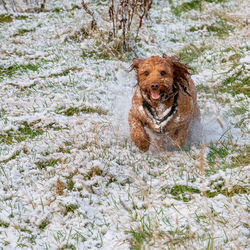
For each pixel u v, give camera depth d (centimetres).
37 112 1062
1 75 1256
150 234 641
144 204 724
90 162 836
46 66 1317
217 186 773
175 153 909
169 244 624
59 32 1534
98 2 1844
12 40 1473
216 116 1073
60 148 902
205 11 1805
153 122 888
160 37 1609
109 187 786
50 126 1001
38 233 666
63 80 1232
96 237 654
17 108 1078
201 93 1205
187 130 919
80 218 692
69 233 654
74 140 930
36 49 1427
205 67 1361
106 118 1054
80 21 1614
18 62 1326
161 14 1802
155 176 822
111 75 1304
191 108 899
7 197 741
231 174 787
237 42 1478
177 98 870
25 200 736
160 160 881
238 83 1238
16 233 659
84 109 1089
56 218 697
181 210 705
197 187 774
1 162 850
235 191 754
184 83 908
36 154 868
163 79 827
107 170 823
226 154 889
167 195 755
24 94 1148
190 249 607
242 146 922
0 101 1093
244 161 845
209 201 722
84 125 995
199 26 1680
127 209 716
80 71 1306
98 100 1154
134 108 898
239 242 616
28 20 1661
